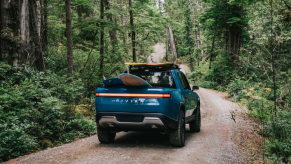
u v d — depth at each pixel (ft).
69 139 20.83
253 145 21.24
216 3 82.17
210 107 46.19
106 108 17.25
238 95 58.95
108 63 46.11
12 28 26.25
